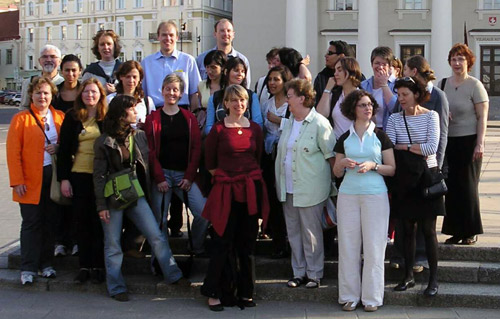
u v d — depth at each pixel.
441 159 6.63
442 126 6.68
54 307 6.55
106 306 6.58
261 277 7.17
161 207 7.09
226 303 6.53
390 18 36.78
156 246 6.82
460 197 7.25
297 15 32.44
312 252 6.73
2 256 8.14
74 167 6.88
